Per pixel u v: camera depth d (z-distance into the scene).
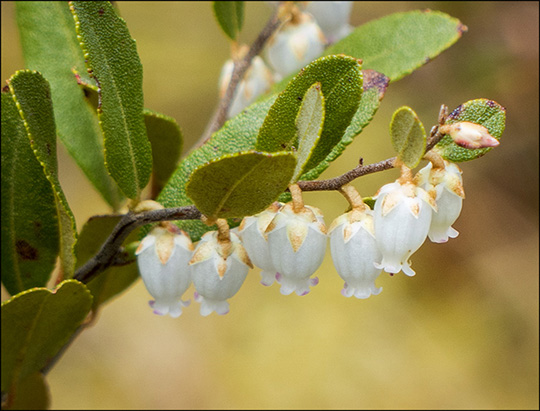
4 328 0.14
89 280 0.14
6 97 0.14
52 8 0.16
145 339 0.35
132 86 0.14
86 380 0.34
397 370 0.35
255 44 0.16
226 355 0.35
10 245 0.15
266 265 0.14
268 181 0.13
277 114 0.13
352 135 0.14
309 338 0.35
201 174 0.13
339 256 0.14
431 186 0.13
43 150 0.14
